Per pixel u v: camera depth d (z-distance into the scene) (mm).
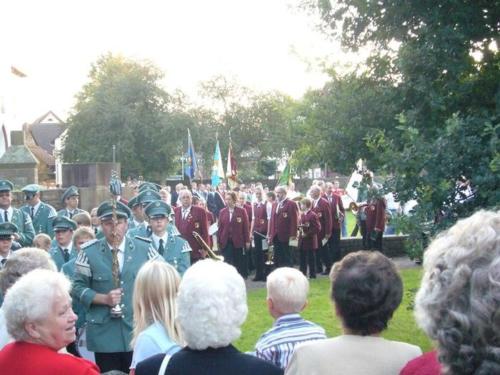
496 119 6977
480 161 6559
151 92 52188
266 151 57094
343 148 9570
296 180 47469
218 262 2926
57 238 8008
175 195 28250
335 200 15898
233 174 27266
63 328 2994
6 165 22359
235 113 57969
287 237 14586
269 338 3742
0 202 9992
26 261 4434
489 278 1617
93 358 6426
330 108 9836
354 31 8797
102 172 21922
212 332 2674
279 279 3830
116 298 5949
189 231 13367
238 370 2660
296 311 3840
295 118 11648
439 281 1732
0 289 4395
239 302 2768
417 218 6891
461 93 7656
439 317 1706
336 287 2707
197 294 2691
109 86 52969
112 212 6145
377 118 9070
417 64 7629
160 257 6344
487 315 1595
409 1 7801
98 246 6246
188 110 55531
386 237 16891
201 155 55438
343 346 2615
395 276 2717
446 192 6688
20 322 2941
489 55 7887
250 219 16781
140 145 51844
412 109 7953
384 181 7695
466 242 1726
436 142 6672
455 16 7527
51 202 19750
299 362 2627
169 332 3859
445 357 1682
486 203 6637
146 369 2809
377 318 2652
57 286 3031
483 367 1593
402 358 2564
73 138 51562
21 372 2805
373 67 9023
